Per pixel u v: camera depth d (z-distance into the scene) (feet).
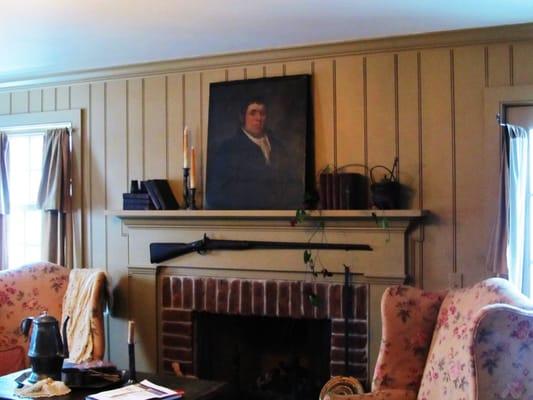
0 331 12.17
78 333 11.91
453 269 10.84
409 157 11.15
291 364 12.76
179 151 12.91
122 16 9.75
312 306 11.55
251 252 11.96
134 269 12.99
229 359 13.24
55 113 14.10
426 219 11.01
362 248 11.14
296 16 9.84
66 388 8.56
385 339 8.50
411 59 11.14
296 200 11.59
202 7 9.36
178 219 12.50
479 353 6.38
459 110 10.85
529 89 10.42
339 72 11.62
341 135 11.59
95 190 13.71
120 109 13.48
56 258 13.80
